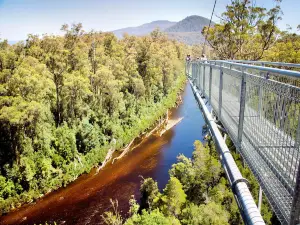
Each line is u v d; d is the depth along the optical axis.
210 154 28.28
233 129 5.59
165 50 75.88
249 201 3.69
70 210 25.25
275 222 15.38
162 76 62.56
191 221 19.27
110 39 55.56
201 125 47.53
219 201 22.27
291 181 2.94
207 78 9.89
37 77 30.58
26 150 28.31
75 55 39.06
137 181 29.89
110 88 40.12
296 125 2.86
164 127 47.12
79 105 36.94
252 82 4.24
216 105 7.80
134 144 40.09
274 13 29.16
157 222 17.56
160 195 23.31
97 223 23.25
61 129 32.50
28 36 38.75
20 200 26.20
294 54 26.77
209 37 33.44
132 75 51.12
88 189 28.67
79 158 32.00
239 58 32.56
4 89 28.00
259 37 30.25
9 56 31.05
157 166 33.09
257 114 4.04
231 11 31.08
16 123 26.62
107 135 37.91
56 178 29.12
